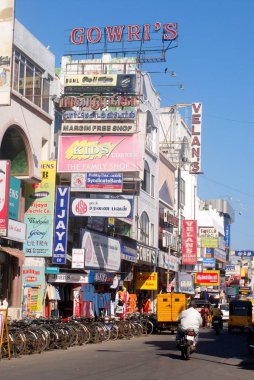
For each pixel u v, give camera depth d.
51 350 21.69
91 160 30.83
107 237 37.66
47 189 30.56
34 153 30.03
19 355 19.16
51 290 31.08
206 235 78.19
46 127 31.80
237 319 41.81
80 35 44.94
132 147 30.78
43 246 30.12
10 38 22.14
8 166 25.66
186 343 19.28
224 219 103.19
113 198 32.25
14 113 27.98
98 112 31.83
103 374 14.84
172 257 57.56
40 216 30.39
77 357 19.34
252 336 21.61
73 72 41.53
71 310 34.75
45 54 32.03
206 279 70.56
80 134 31.27
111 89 35.25
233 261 124.06
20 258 28.80
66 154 30.98
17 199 28.50
